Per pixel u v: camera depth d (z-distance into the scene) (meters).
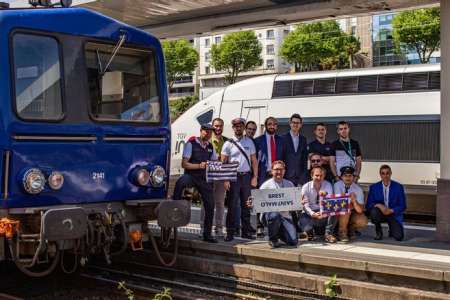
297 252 9.56
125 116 9.55
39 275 8.59
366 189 16.28
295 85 17.56
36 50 8.58
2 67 8.20
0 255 8.51
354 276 8.88
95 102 9.17
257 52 76.00
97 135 9.12
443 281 7.99
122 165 9.44
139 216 9.69
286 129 17.56
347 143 11.55
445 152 10.80
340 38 58.72
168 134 10.12
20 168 8.32
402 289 8.25
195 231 12.02
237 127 11.02
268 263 9.80
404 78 15.99
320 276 9.10
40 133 8.50
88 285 10.27
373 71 16.48
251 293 9.39
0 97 8.17
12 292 9.88
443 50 10.84
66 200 8.76
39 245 8.18
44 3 9.31
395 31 52.06
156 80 10.05
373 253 9.54
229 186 10.80
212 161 10.65
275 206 10.09
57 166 8.66
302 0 12.80
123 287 9.05
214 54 77.81
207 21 14.28
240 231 11.66
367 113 16.36
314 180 10.71
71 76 8.91
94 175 9.07
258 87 18.22
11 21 8.34
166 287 9.89
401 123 15.91
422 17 50.06
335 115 16.83
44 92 8.59
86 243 8.86
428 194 15.47
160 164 10.00
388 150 16.02
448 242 10.66
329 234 10.63
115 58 9.51
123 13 13.91
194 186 10.60
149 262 11.18
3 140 8.17
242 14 13.69
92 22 9.22
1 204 8.22
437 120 15.38
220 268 10.11
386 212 10.95
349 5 12.26
